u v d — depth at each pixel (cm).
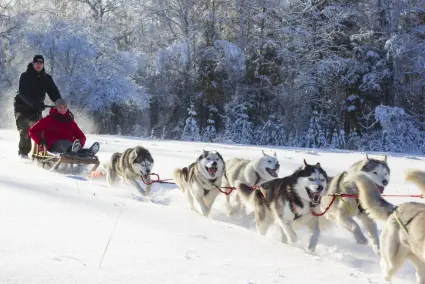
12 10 2895
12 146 1231
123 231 448
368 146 2633
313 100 2862
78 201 578
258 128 2789
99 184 809
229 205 734
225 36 2997
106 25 2975
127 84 2709
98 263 343
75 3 3086
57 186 673
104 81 2670
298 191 558
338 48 2848
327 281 352
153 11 2819
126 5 3034
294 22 2856
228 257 391
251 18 2816
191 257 377
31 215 490
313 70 2798
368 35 2658
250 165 758
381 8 2708
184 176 745
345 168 1056
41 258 346
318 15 2875
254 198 631
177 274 331
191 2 2830
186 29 2831
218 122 2903
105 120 2984
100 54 2764
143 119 3225
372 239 563
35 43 2620
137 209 563
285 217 570
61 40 2617
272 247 448
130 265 344
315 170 552
